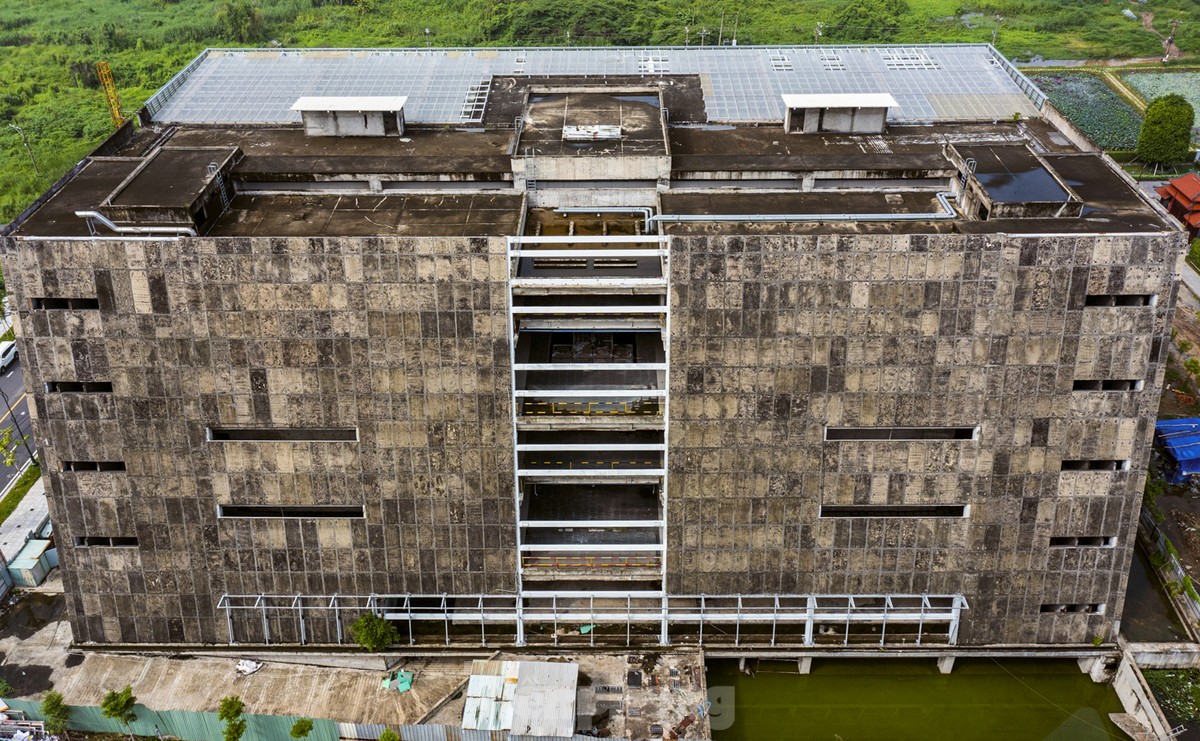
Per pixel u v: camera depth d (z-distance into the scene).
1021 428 66.50
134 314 64.56
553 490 78.50
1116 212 67.00
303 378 66.38
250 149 89.00
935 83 103.25
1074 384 65.69
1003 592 71.38
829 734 72.31
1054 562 70.25
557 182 79.50
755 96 100.19
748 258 62.62
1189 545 84.38
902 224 69.50
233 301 64.25
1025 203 66.75
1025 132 91.81
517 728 64.62
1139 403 65.56
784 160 81.56
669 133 91.50
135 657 73.19
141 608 72.94
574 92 92.00
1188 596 76.50
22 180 156.00
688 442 67.62
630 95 91.81
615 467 73.06
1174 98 154.25
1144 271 62.31
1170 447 91.44
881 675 74.88
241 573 71.81
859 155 82.94
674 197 76.19
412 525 70.50
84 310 64.44
